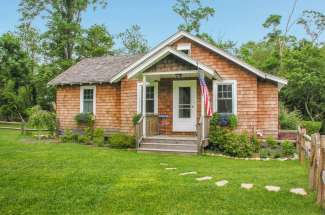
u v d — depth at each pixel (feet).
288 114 64.75
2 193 20.77
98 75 55.36
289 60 81.00
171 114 48.73
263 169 28.32
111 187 21.91
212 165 31.04
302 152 32.07
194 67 40.47
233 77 45.39
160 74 42.88
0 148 41.81
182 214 16.52
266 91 44.65
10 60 94.89
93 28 105.70
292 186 21.20
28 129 63.21
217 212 16.71
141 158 35.29
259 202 18.19
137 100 50.39
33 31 115.44
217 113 45.29
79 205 18.31
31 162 31.71
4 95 91.71
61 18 101.76
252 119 44.01
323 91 74.64
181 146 40.47
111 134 52.80
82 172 26.94
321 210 16.78
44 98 97.76
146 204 18.25
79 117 54.95
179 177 24.71
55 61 103.09
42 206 18.25
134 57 59.67
